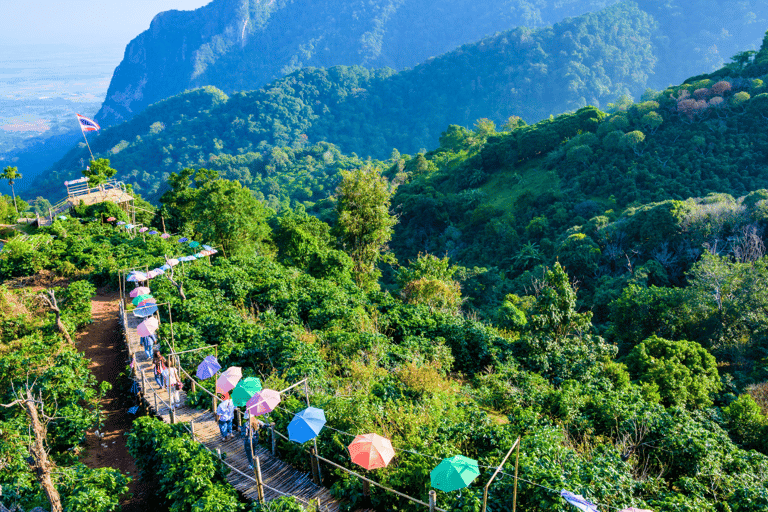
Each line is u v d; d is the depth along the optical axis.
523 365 25.62
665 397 22.30
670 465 16.09
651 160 73.50
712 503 13.70
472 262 72.31
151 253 35.28
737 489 13.88
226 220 37.53
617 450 16.11
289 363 20.48
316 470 13.72
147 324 19.17
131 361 20.95
